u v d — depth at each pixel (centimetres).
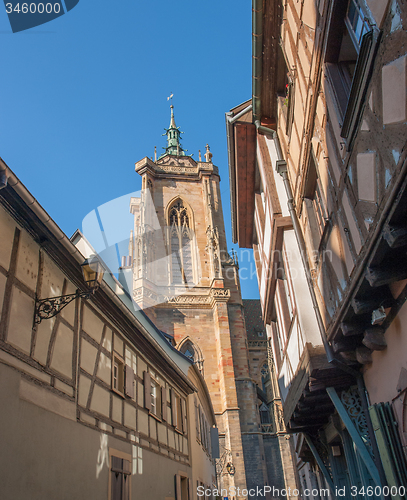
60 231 638
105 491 739
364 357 745
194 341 3769
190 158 5041
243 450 3562
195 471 1512
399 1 383
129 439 909
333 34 590
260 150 1255
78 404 707
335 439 1219
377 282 539
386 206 458
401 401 635
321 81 674
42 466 564
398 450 661
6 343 541
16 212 593
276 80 1123
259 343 4856
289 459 4069
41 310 624
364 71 481
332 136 648
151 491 986
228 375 3591
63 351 688
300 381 977
